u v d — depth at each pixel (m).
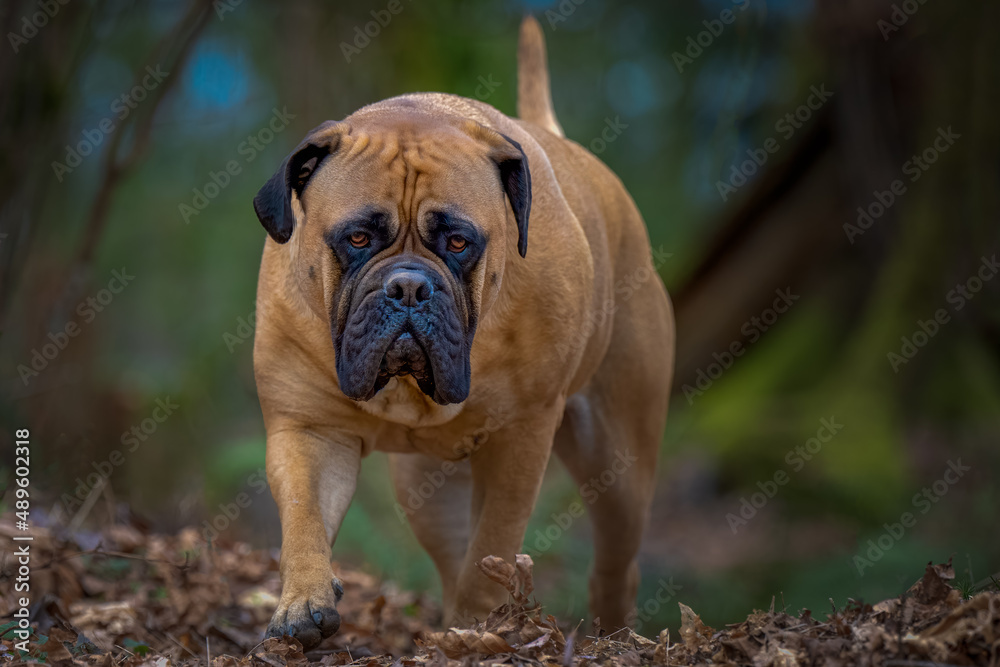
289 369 5.30
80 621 6.05
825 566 11.88
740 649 4.31
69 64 10.38
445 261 4.86
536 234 5.48
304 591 4.79
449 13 14.24
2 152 9.08
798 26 16.73
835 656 4.12
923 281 16.12
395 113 5.29
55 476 8.42
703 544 14.81
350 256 4.84
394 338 4.61
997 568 10.87
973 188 15.80
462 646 4.59
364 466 13.28
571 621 8.19
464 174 4.93
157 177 17.02
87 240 10.51
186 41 10.10
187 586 6.89
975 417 15.62
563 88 21.39
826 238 18.19
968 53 15.50
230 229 16.97
